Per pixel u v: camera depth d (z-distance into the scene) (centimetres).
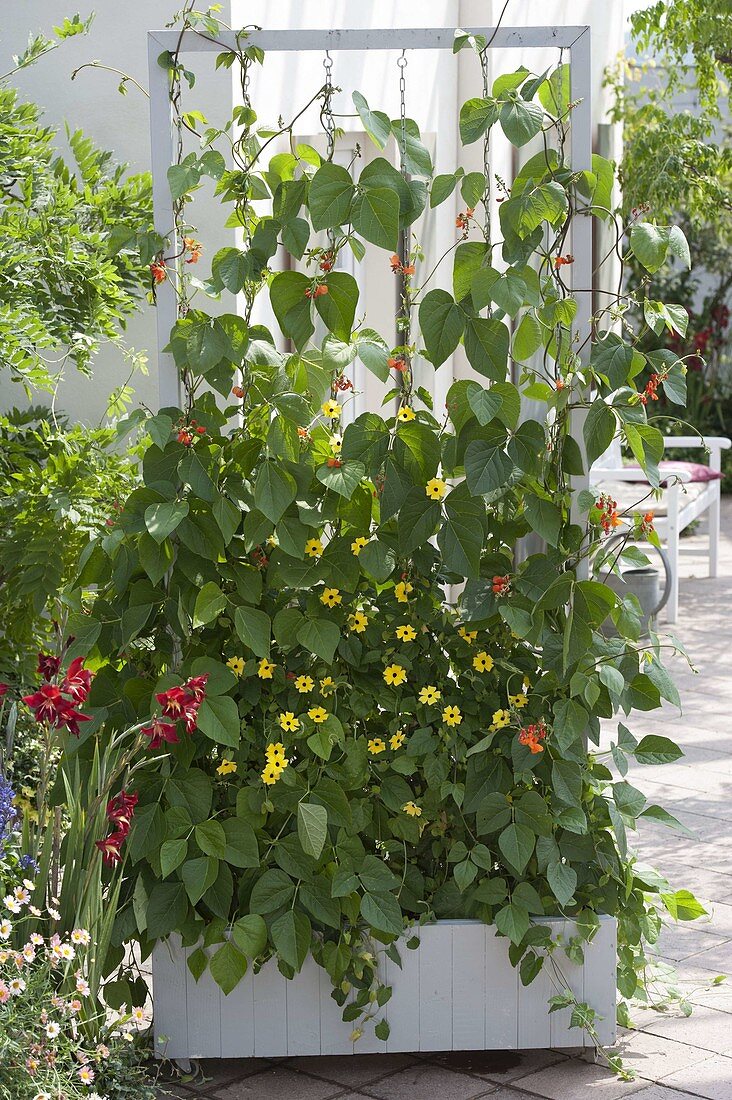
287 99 473
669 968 324
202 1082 279
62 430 400
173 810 273
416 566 281
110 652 286
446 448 276
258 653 270
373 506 284
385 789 281
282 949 269
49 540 355
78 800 269
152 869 279
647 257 271
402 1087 277
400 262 283
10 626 376
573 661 268
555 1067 286
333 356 271
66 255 354
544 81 271
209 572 277
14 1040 234
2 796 268
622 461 827
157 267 274
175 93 278
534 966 277
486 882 277
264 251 272
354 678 284
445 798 288
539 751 271
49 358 444
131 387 436
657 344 1237
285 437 271
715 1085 275
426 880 287
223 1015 279
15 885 264
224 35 273
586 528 279
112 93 441
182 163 276
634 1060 287
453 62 611
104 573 289
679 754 289
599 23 754
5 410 442
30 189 371
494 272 264
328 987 279
